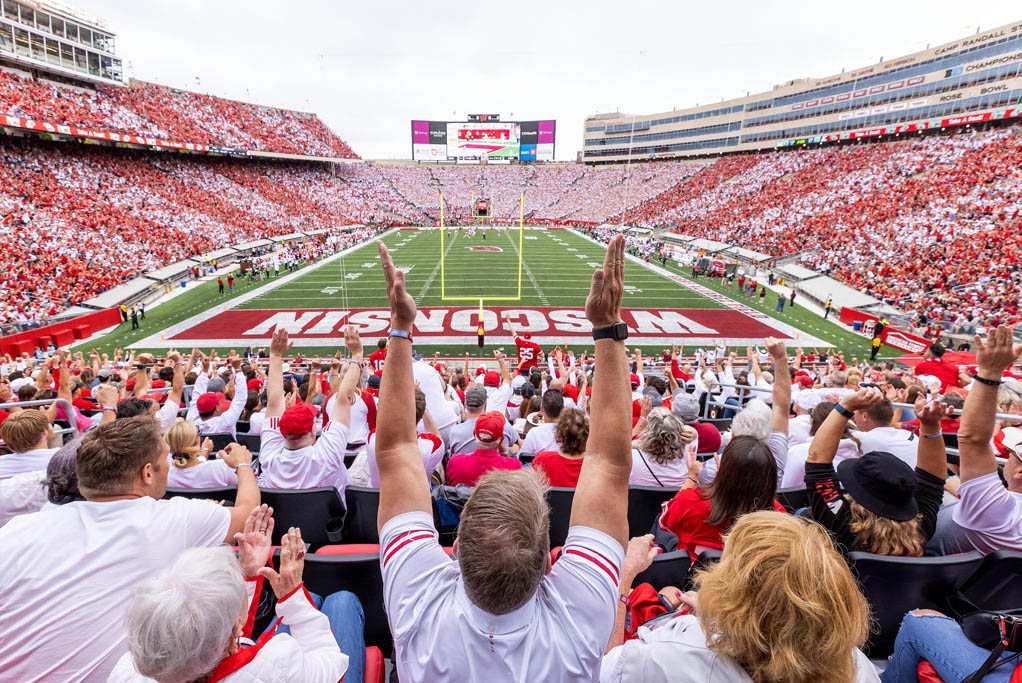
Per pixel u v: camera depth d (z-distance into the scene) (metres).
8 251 21.95
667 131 76.44
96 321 18.81
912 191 32.25
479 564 1.00
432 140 66.44
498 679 1.03
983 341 2.12
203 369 9.42
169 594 1.13
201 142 42.94
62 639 1.57
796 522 1.18
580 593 1.11
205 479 3.20
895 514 2.04
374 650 2.01
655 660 1.16
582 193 68.25
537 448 4.63
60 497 2.02
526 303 22.91
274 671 1.25
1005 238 23.14
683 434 3.74
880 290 22.23
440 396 5.13
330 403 5.03
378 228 53.78
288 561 1.50
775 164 50.38
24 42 33.44
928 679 1.62
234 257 33.41
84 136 31.98
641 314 21.45
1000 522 2.15
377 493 3.21
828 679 1.04
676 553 2.35
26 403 5.04
